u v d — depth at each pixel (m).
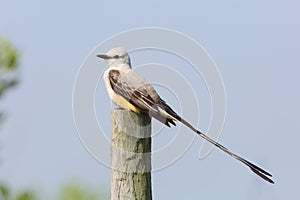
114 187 11.09
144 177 11.06
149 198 11.09
